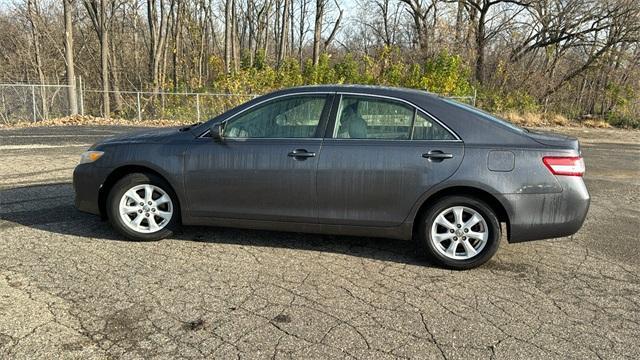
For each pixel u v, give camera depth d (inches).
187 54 1270.9
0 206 210.8
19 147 403.5
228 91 789.9
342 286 137.9
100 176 168.9
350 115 156.6
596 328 116.6
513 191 144.3
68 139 469.1
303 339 108.3
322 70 864.9
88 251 159.2
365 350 104.5
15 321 112.0
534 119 793.6
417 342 108.3
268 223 162.4
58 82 1147.9
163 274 142.3
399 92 156.9
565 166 144.2
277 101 162.2
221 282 137.9
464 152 147.0
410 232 153.3
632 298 134.0
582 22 905.5
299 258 159.2
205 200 163.8
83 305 121.1
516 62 944.3
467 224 151.1
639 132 718.5
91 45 1211.2
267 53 1417.3
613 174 346.9
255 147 158.7
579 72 901.2
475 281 144.1
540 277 148.0
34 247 161.2
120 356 99.5
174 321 114.7
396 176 149.2
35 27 999.6
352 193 152.5
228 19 999.0
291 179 155.4
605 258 165.9
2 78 1132.5
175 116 745.6
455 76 737.6
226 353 101.8
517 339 110.7
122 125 667.4
